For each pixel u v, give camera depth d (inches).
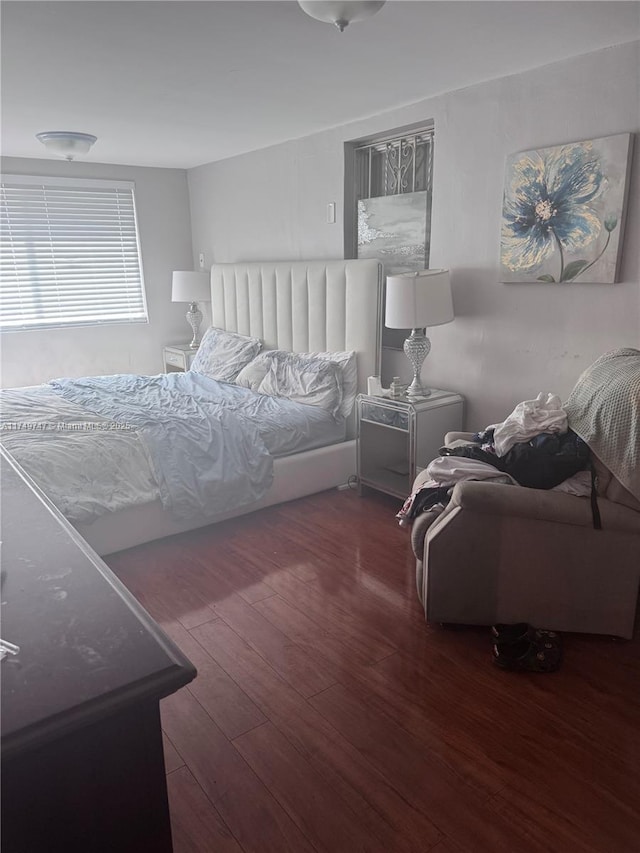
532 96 105.4
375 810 59.4
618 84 93.8
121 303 217.5
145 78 107.2
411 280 116.4
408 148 137.8
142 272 219.0
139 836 30.6
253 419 132.4
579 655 82.6
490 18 82.6
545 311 111.1
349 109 131.4
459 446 96.8
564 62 99.8
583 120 99.2
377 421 131.3
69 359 208.8
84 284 208.5
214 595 99.3
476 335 125.0
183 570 107.9
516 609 85.2
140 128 148.6
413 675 79.1
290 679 78.6
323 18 71.9
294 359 155.0
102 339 214.4
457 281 126.3
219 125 145.9
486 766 64.4
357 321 144.8
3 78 106.3
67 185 197.3
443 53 96.6
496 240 117.0
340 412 143.7
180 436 119.7
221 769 64.5
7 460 63.5
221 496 119.0
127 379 170.9
